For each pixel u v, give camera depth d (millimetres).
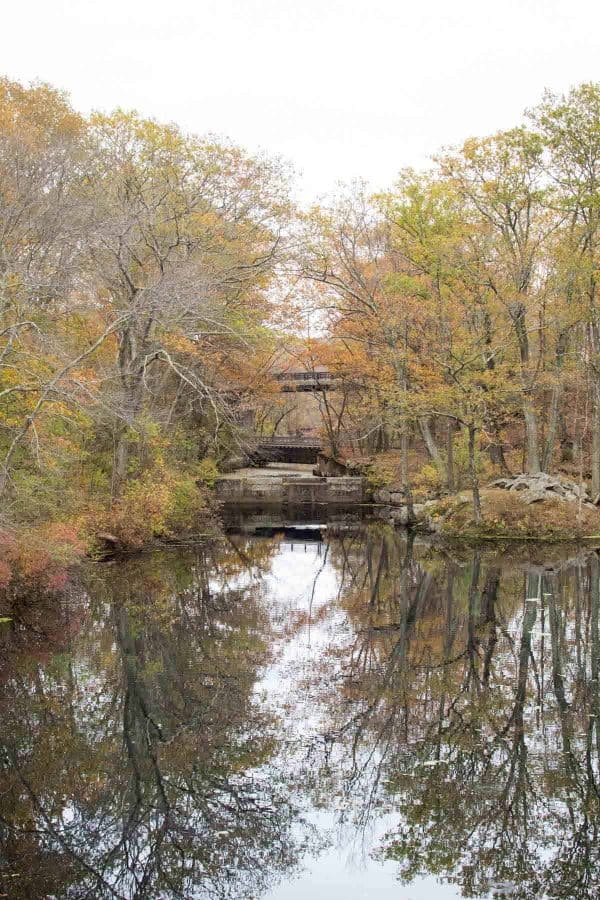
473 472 32219
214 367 34500
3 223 19375
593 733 12227
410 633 18453
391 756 11547
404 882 8484
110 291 27406
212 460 41719
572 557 28016
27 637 17938
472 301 32188
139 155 29188
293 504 51156
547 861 8844
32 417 18312
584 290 33000
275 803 10211
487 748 11680
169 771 11180
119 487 29125
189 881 8594
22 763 11477
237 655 16641
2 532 18406
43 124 27406
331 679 14945
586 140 32594
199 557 29609
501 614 20062
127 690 14391
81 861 9047
